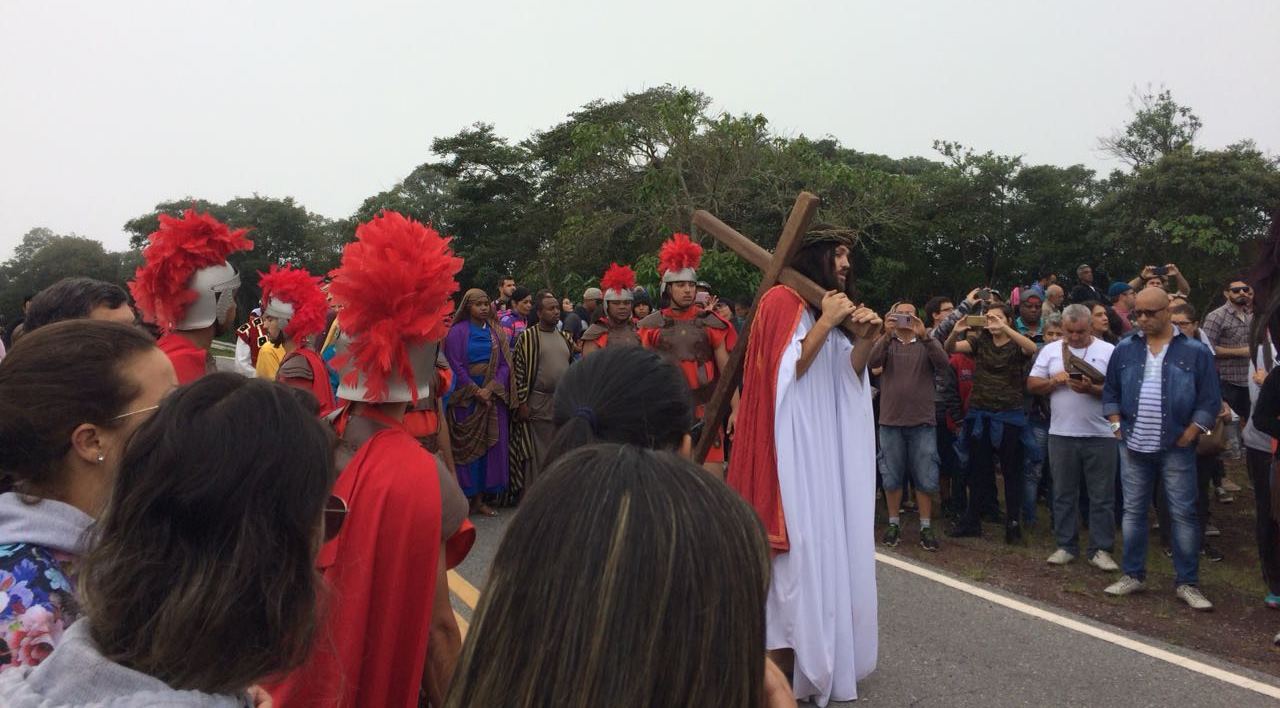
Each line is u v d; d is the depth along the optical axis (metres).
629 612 0.89
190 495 1.06
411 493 1.84
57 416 1.43
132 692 1.06
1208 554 6.26
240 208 56.97
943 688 3.87
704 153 22.45
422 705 2.06
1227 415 6.30
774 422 3.57
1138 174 30.95
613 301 7.23
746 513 1.00
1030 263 36.41
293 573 1.13
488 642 0.95
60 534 1.40
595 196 25.73
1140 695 3.82
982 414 6.70
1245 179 27.69
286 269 4.51
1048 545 6.61
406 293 1.92
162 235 3.10
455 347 7.15
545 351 7.54
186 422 1.11
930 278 38.31
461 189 40.00
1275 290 4.31
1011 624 4.72
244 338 6.07
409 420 4.92
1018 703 3.72
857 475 3.81
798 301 3.67
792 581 3.53
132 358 1.52
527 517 0.98
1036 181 36.59
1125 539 5.43
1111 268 32.97
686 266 6.39
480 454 7.19
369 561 1.77
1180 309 7.09
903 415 6.45
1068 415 5.97
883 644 4.41
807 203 3.59
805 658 3.54
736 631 0.92
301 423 1.18
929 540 6.43
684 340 6.29
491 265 38.97
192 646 1.05
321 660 1.67
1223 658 4.33
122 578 1.06
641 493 0.95
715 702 0.90
